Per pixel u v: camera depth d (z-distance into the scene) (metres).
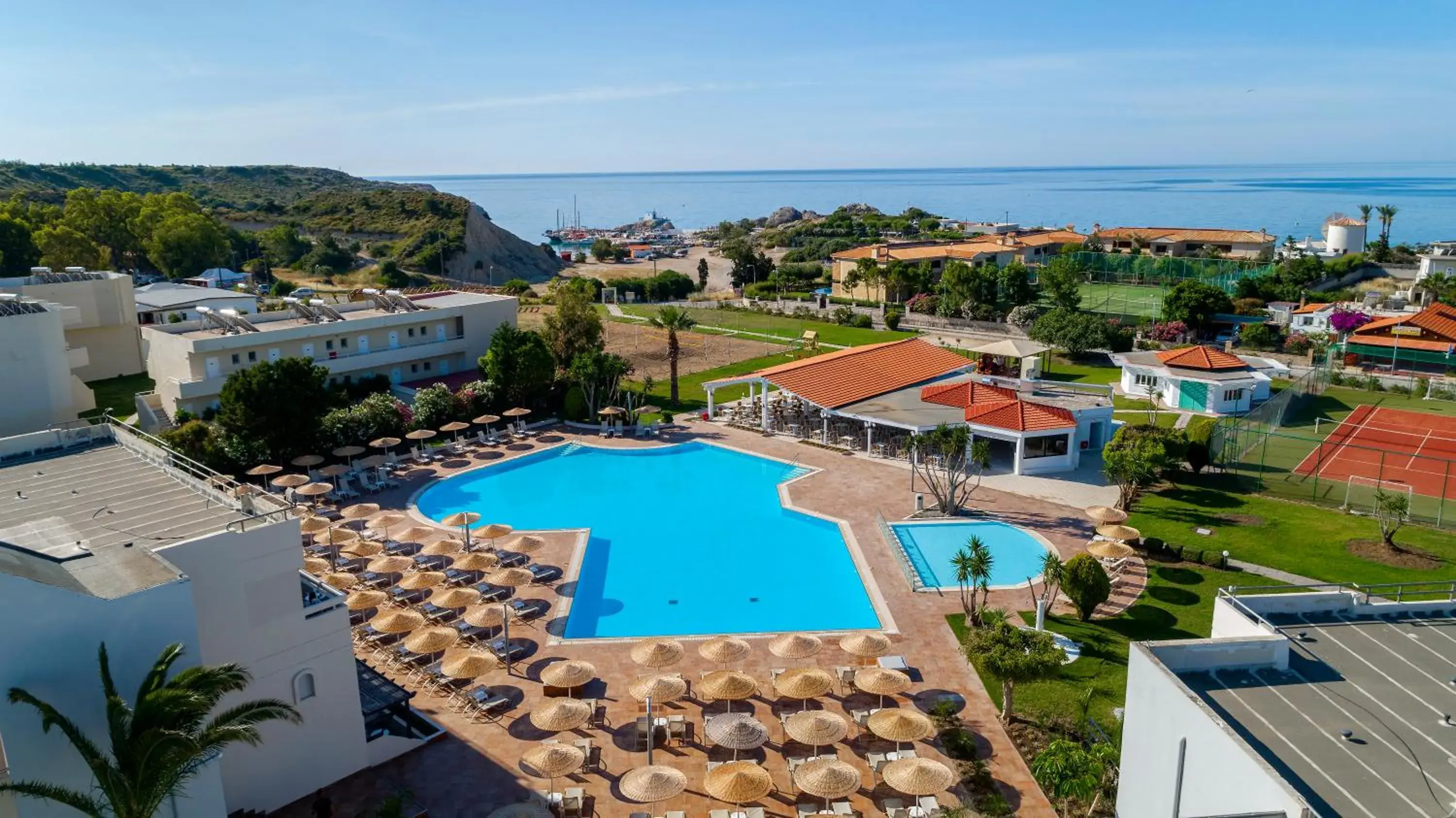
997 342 72.38
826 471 52.97
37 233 105.56
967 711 28.69
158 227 126.12
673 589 38.47
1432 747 17.84
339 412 53.41
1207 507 45.56
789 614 36.03
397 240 161.75
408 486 50.59
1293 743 17.94
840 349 87.50
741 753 26.81
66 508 27.09
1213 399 63.59
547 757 24.14
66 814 20.39
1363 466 51.72
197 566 23.05
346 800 25.11
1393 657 21.23
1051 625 34.06
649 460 56.53
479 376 68.38
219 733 19.05
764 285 132.75
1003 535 43.34
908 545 42.28
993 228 187.62
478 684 30.72
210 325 61.38
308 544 41.66
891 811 23.69
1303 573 37.88
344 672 25.98
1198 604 35.53
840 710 28.83
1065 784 22.30
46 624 19.23
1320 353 79.88
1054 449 53.69
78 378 57.34
